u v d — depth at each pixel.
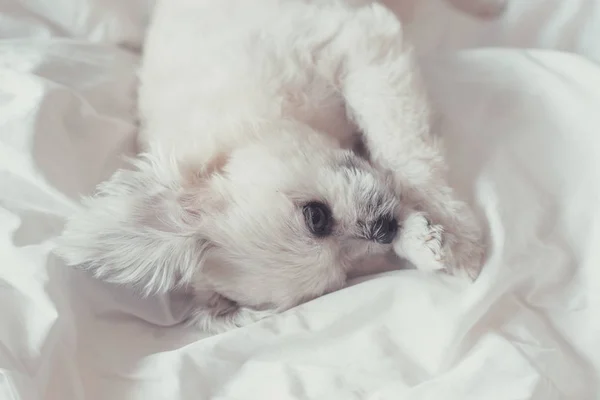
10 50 0.66
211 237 0.57
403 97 0.59
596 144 0.60
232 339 0.56
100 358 0.56
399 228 0.58
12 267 0.56
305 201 0.56
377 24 0.60
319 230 0.56
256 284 0.57
